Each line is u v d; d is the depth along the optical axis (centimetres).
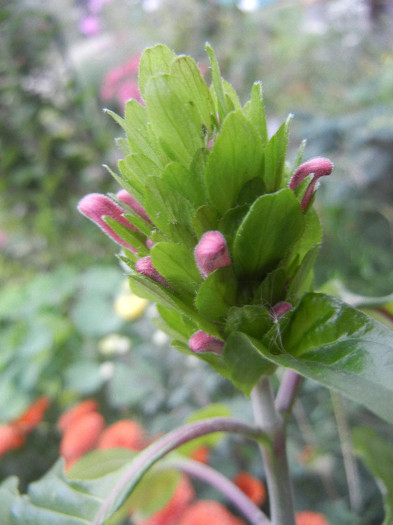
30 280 50
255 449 27
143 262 9
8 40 48
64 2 62
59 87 51
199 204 9
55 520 12
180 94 8
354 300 14
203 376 27
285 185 9
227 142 8
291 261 10
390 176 37
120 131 51
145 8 62
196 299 9
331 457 26
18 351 34
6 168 49
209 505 22
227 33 56
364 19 55
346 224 41
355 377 8
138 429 26
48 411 34
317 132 40
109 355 34
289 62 58
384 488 14
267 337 9
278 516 11
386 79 44
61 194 50
